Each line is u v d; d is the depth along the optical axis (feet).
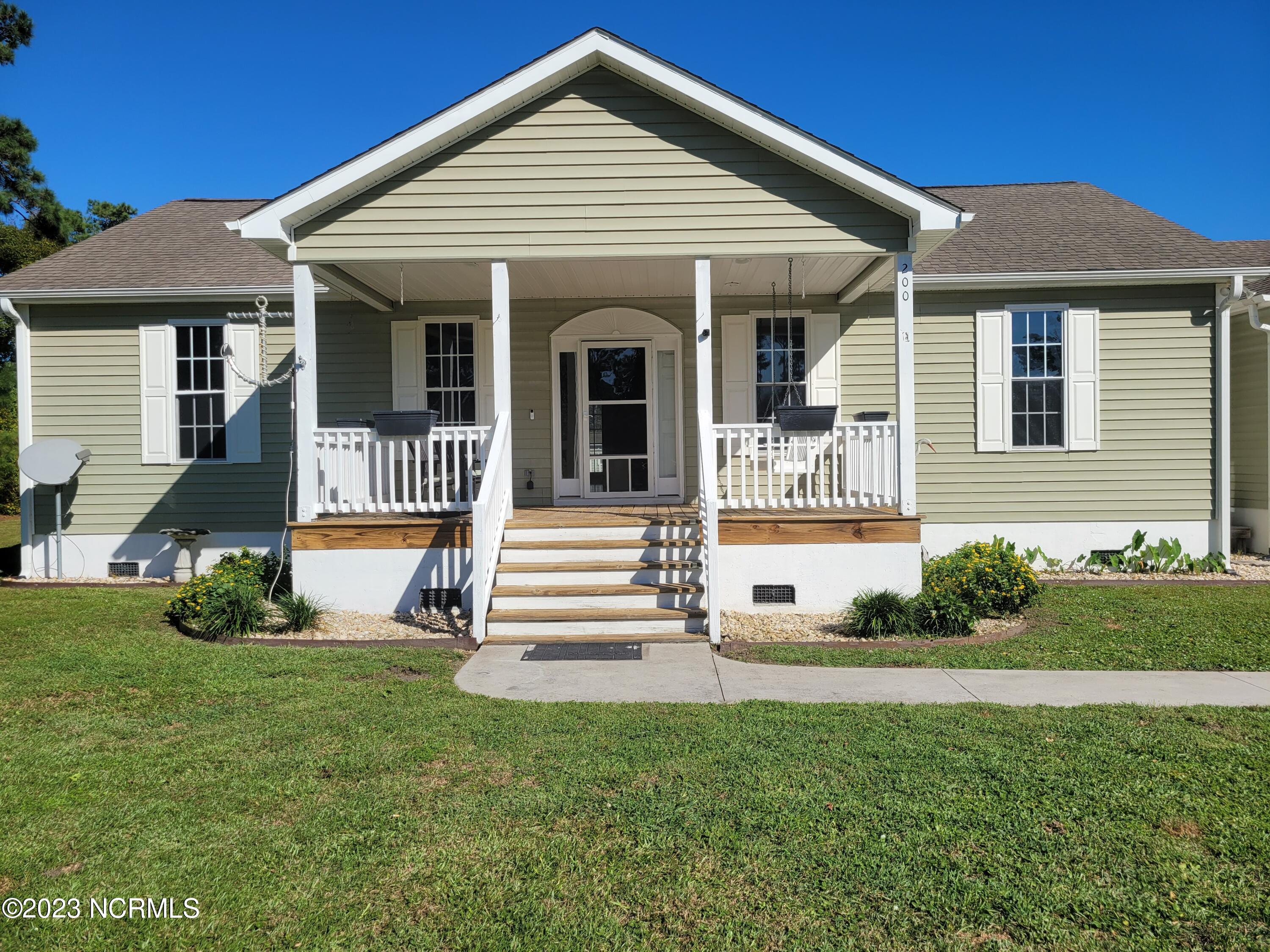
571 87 26.48
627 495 35.83
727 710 17.21
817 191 26.40
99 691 18.49
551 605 24.81
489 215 26.53
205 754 14.75
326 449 27.09
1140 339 35.14
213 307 35.81
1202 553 35.01
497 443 25.53
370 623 25.27
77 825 12.05
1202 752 14.55
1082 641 23.43
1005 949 9.16
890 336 35.22
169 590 32.48
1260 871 10.63
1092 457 35.29
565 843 11.44
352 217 26.50
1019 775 13.56
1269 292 36.09
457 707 17.37
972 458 35.42
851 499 28.19
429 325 35.94
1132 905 9.90
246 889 10.40
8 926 9.63
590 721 16.49
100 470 36.01
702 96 25.49
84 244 39.86
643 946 9.27
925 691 18.72
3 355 91.35
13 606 28.91
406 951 9.16
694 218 26.48
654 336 35.65
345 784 13.43
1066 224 39.29
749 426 27.50
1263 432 37.45
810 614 26.20
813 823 11.91
